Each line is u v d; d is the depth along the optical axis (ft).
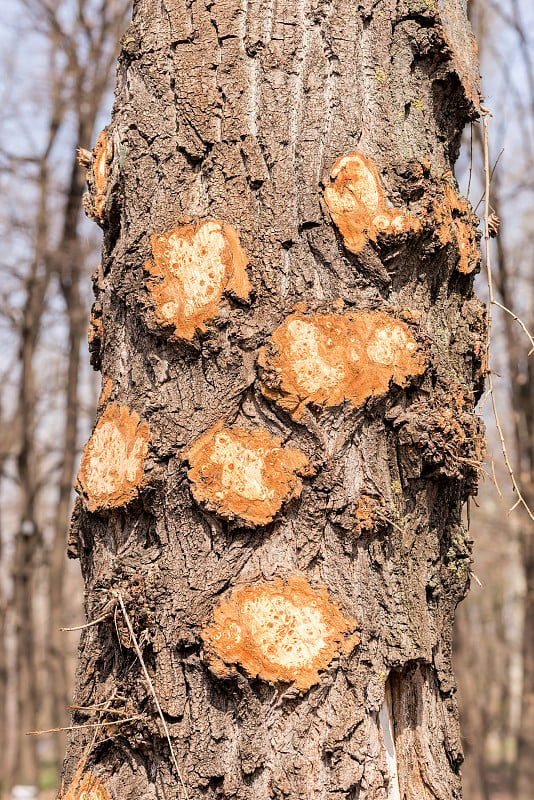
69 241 39.78
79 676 8.91
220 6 8.91
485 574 54.29
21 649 42.68
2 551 61.36
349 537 8.56
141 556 8.68
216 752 8.41
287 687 8.39
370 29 8.96
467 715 40.57
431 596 8.86
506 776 63.52
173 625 8.51
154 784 8.54
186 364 8.69
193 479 8.53
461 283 9.23
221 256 8.66
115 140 9.05
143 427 8.70
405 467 8.73
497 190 35.86
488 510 42.73
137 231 8.87
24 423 43.50
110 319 9.02
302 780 8.33
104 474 8.81
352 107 8.86
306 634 8.43
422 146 8.96
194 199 8.80
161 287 8.72
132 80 9.04
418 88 9.04
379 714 8.59
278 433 8.59
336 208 8.73
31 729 42.06
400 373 8.70
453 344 9.08
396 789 8.59
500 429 9.18
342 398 8.59
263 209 8.74
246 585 8.46
